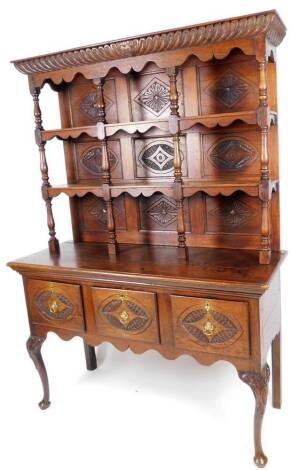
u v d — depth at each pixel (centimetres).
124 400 317
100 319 277
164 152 299
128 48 257
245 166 277
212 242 295
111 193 286
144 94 295
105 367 365
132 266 267
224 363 358
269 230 261
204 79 275
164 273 249
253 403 304
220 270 247
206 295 239
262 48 228
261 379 235
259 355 232
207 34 235
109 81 304
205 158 286
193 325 246
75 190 298
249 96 266
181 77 280
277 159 269
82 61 275
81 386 339
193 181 282
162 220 309
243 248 287
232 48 237
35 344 309
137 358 376
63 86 321
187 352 253
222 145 279
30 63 289
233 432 277
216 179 283
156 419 294
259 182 243
